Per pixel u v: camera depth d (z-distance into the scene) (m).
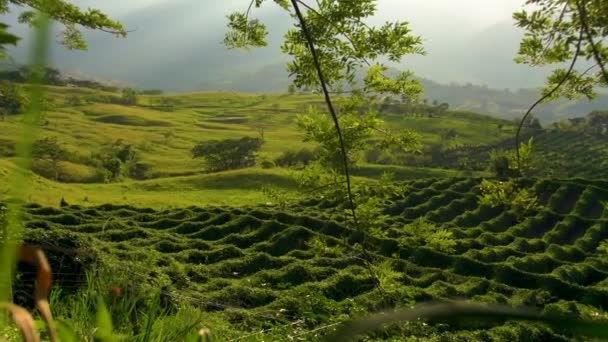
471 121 108.06
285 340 4.57
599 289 27.88
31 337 0.42
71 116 106.12
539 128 96.81
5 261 0.36
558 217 40.94
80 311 1.46
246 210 36.47
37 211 31.88
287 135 108.50
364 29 4.48
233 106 144.12
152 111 128.50
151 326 1.46
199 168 80.94
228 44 5.03
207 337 0.99
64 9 7.07
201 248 29.94
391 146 4.96
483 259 33.66
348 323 0.44
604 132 88.88
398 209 45.19
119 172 72.19
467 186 46.59
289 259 27.27
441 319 0.42
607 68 3.38
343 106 4.76
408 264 28.69
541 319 0.41
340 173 4.93
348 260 26.50
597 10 2.78
